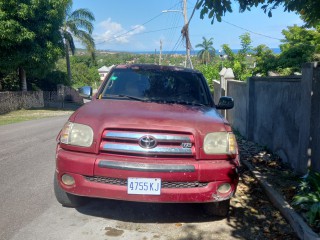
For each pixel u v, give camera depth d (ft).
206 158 12.89
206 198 12.78
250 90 31.94
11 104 75.92
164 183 12.54
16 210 14.60
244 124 35.22
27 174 20.15
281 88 23.79
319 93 17.72
